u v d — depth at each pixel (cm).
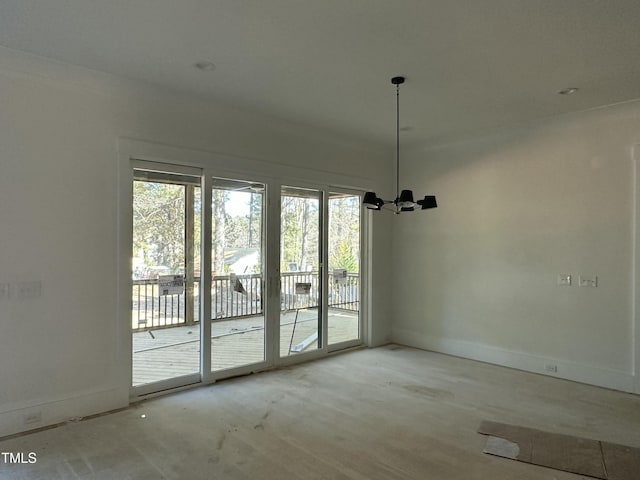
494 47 292
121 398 359
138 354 379
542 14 249
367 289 586
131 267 368
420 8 243
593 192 432
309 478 254
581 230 439
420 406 368
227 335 437
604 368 423
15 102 309
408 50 298
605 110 419
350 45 290
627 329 411
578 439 307
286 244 491
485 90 374
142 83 359
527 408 366
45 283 322
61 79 327
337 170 536
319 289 530
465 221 534
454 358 527
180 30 271
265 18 255
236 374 443
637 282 404
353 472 261
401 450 289
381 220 597
